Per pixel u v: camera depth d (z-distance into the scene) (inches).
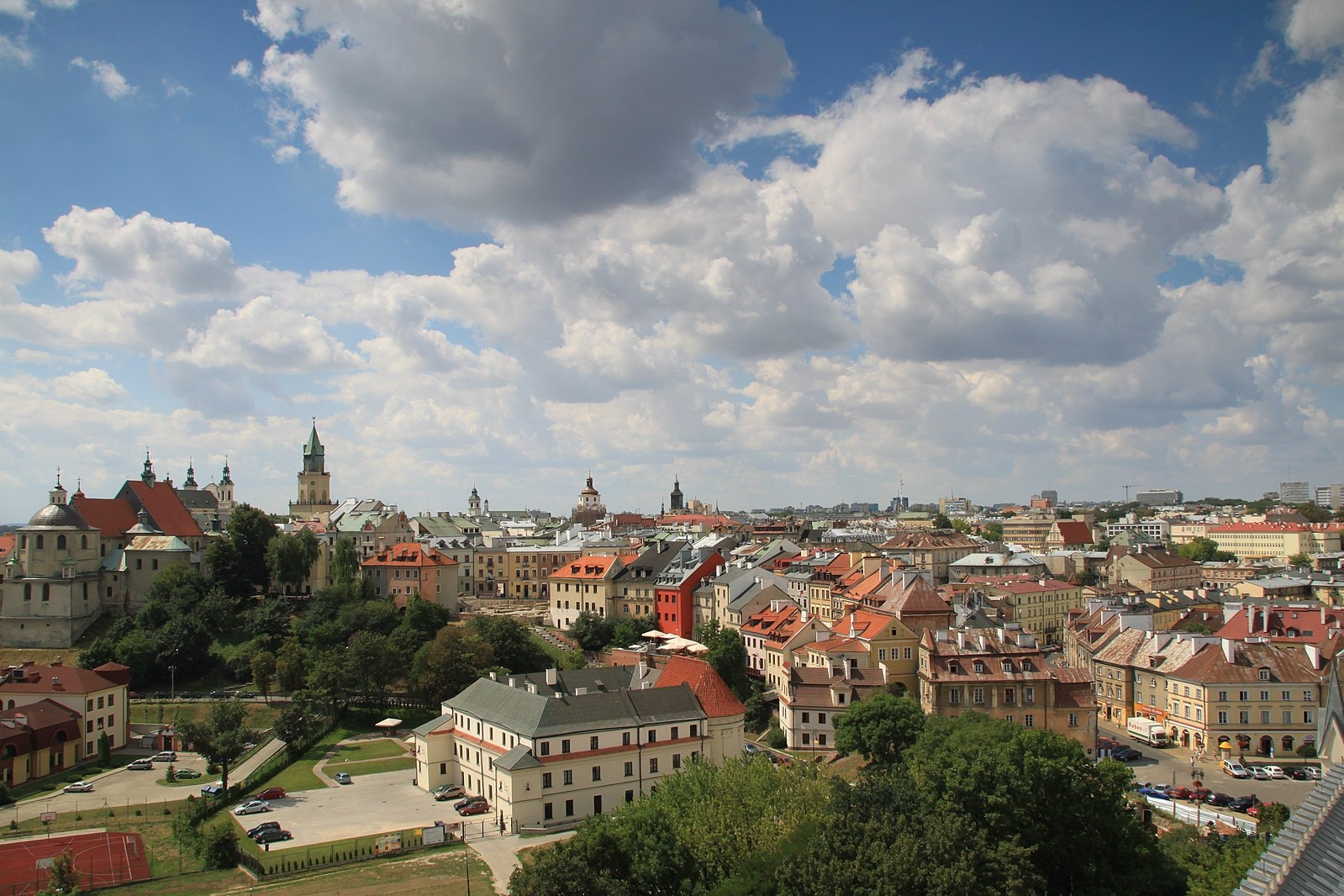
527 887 2854.3
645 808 3641.7
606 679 5762.8
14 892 4020.7
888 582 7805.1
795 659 6796.3
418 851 4313.5
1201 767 5447.8
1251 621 7091.5
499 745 5029.5
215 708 5644.7
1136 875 3272.6
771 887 2987.2
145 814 5093.5
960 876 2691.9
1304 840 1631.4
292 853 4330.7
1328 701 3602.4
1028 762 3410.4
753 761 3887.8
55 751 6038.4
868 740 4913.9
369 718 7130.9
